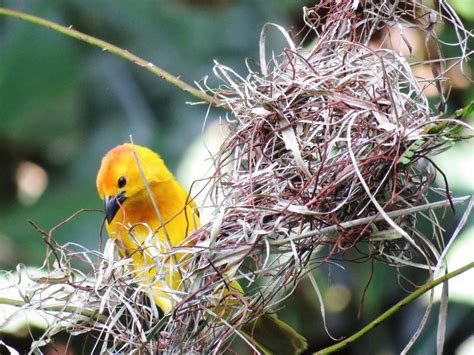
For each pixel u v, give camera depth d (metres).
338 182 7.16
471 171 11.71
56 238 12.83
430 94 11.23
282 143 7.62
